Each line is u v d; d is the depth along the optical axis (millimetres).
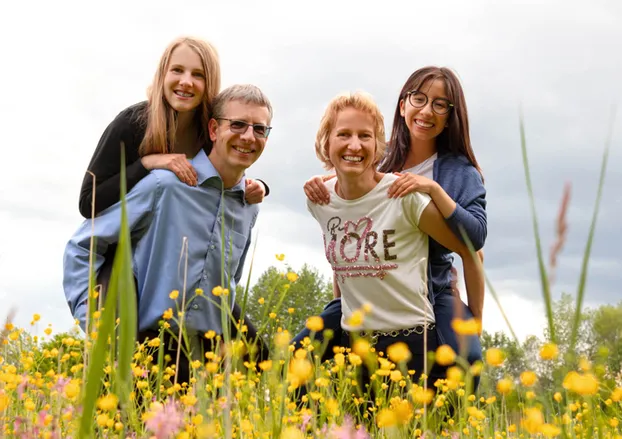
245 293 1856
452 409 3123
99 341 849
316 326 1780
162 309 3590
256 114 3838
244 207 4051
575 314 1038
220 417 1802
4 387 2160
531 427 1398
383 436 2195
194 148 4145
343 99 3902
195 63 3896
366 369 3527
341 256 4008
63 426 1934
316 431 1776
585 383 1200
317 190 4125
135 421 1722
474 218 3938
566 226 945
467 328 1413
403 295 3867
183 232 3691
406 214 3840
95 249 3629
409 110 4230
